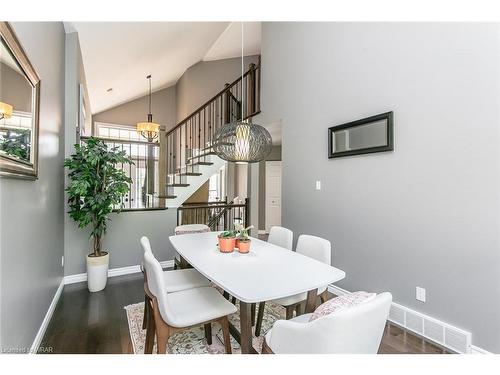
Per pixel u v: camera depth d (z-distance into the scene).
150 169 4.11
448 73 1.97
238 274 1.62
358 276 2.69
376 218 2.51
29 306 1.83
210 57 6.33
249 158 2.46
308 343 1.06
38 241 2.06
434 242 2.07
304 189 3.38
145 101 7.58
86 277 3.31
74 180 2.80
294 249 3.53
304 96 3.36
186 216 4.86
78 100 3.49
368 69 2.56
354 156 2.72
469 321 1.87
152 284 1.56
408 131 2.23
